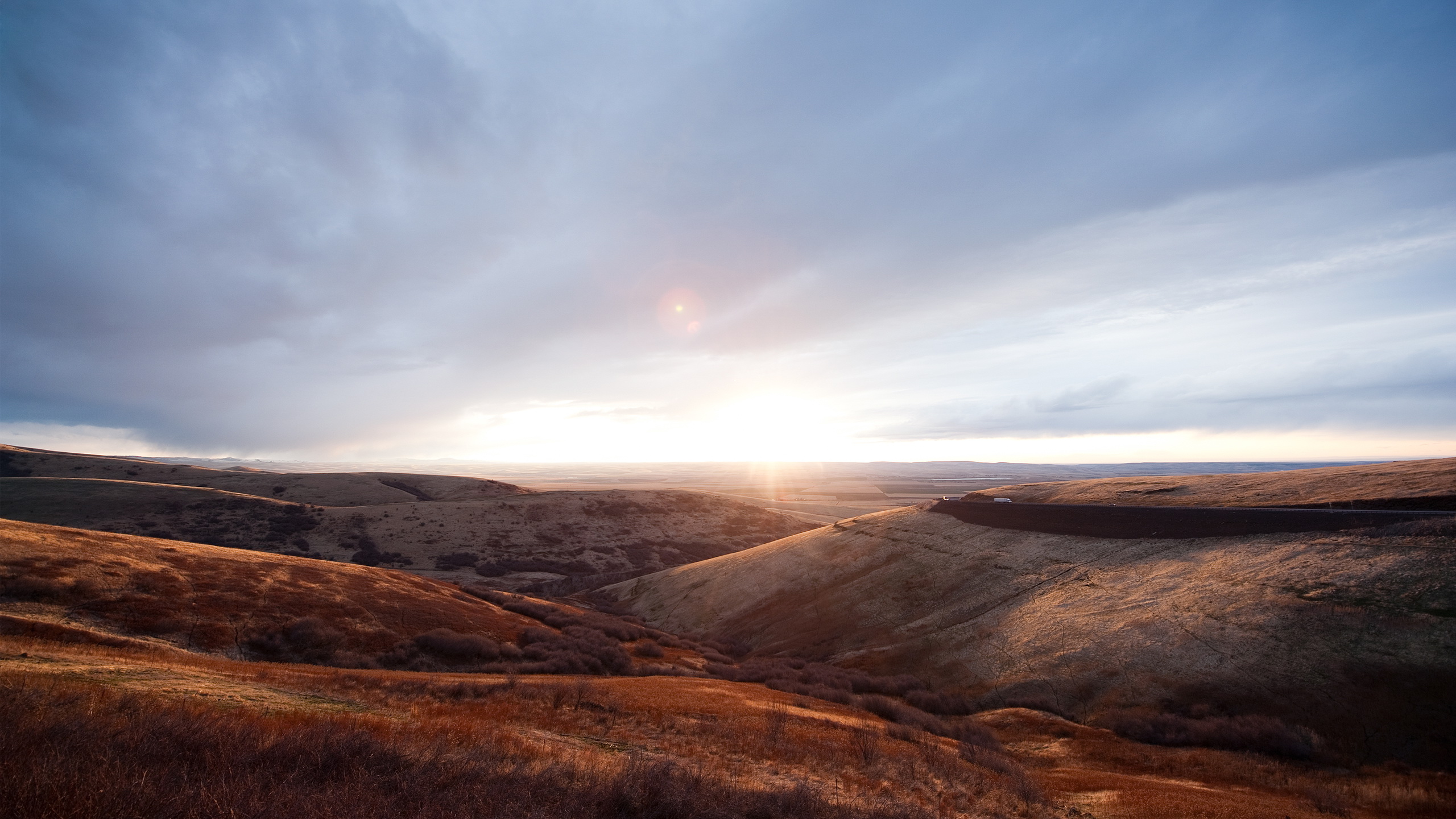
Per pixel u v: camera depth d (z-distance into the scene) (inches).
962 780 769.6
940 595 1996.8
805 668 1722.4
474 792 399.2
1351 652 1037.8
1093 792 787.4
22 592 1138.7
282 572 1678.2
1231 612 1266.0
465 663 1432.1
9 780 286.2
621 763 590.9
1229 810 699.4
